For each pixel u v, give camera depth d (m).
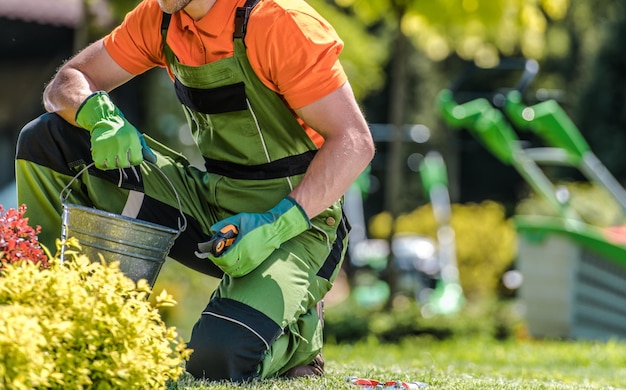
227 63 5.95
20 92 24.31
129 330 4.39
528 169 17.16
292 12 5.87
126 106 22.58
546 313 17.03
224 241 5.62
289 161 6.25
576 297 16.83
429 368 8.24
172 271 18.02
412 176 45.22
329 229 6.25
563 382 7.67
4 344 3.90
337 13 22.52
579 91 41.22
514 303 18.80
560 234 16.77
